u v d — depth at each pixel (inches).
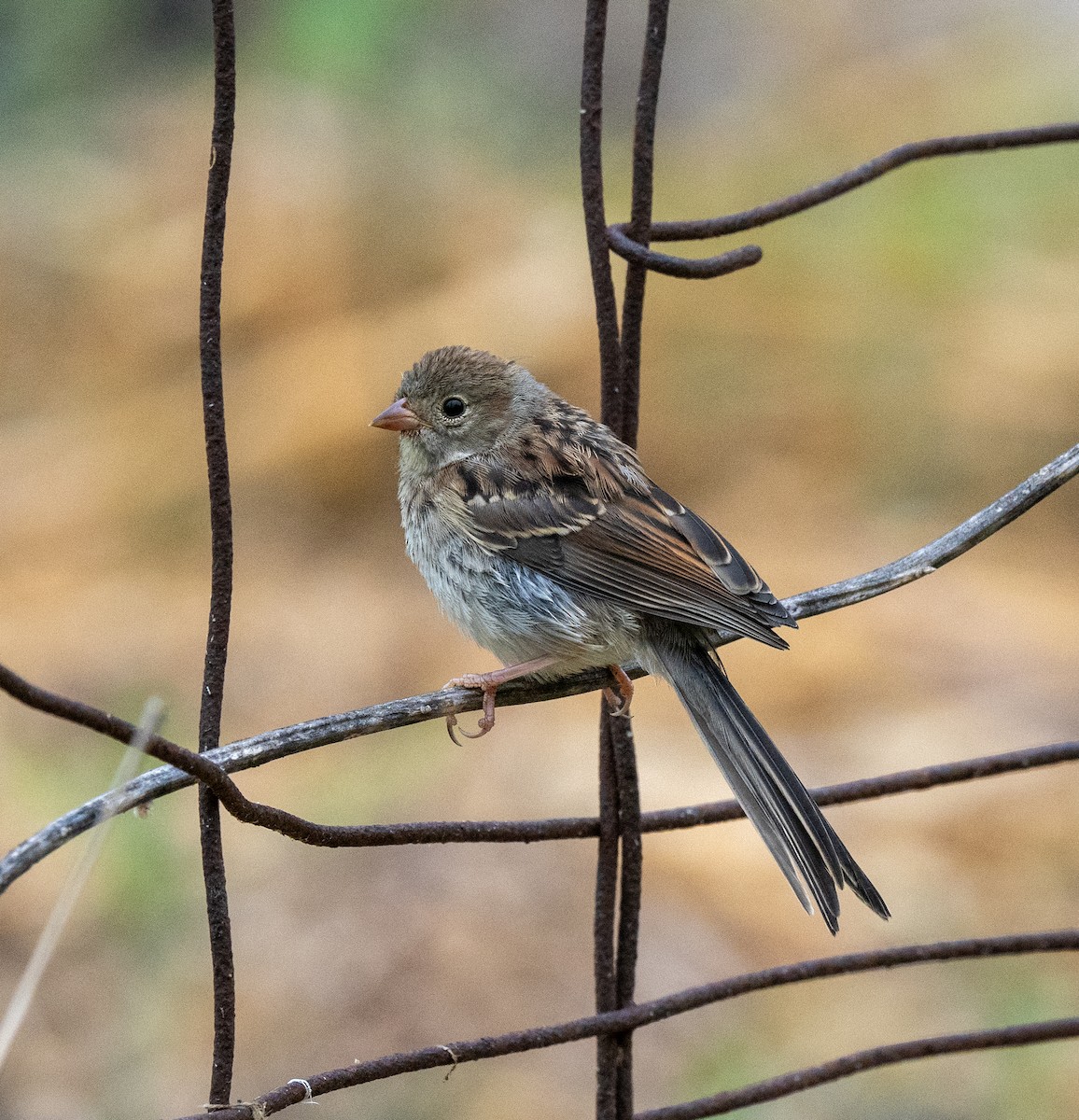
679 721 467.2
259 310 645.3
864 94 778.8
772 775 213.5
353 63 761.0
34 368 672.4
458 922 393.7
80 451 628.1
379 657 510.9
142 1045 362.6
